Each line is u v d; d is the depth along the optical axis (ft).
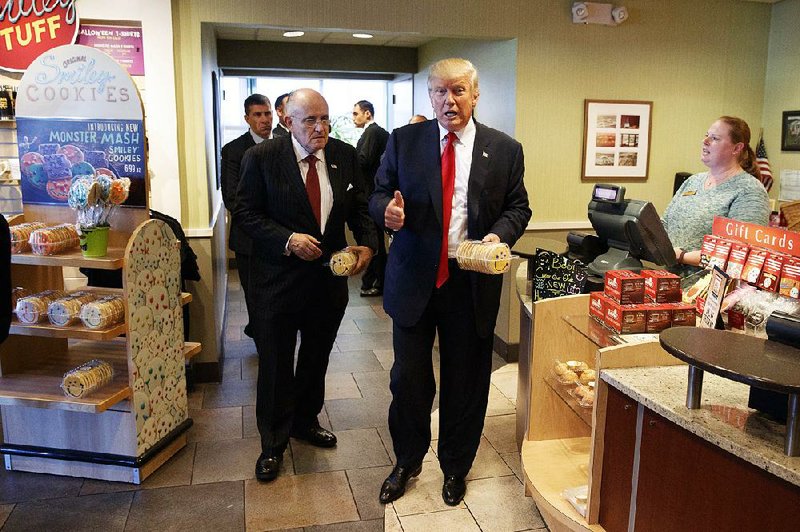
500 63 15.03
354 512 8.36
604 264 8.55
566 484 7.24
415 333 8.08
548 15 14.21
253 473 9.32
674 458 5.20
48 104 9.06
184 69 12.07
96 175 9.12
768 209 9.30
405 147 7.97
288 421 9.38
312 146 8.46
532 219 14.96
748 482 4.51
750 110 16.08
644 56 15.02
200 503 8.55
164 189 12.21
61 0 11.23
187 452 9.95
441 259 7.82
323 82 24.95
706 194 9.84
